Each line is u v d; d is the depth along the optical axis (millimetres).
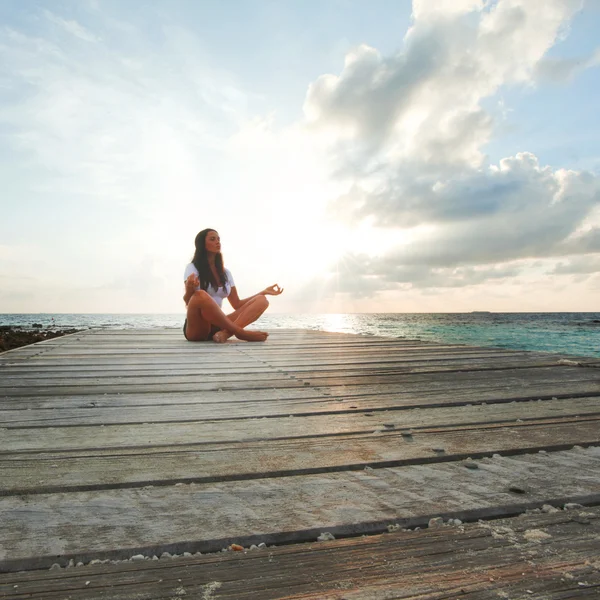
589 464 1446
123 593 776
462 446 1632
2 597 764
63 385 2918
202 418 2066
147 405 2340
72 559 886
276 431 1848
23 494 1207
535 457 1528
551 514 1076
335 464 1437
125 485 1271
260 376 3279
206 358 4391
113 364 3961
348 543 938
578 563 853
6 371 3551
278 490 1231
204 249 6164
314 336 7504
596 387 2814
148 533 980
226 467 1412
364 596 761
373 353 4801
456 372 3445
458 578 807
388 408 2270
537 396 2539
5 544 931
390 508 1107
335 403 2381
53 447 1626
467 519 1083
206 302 5812
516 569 834
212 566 858
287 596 764
